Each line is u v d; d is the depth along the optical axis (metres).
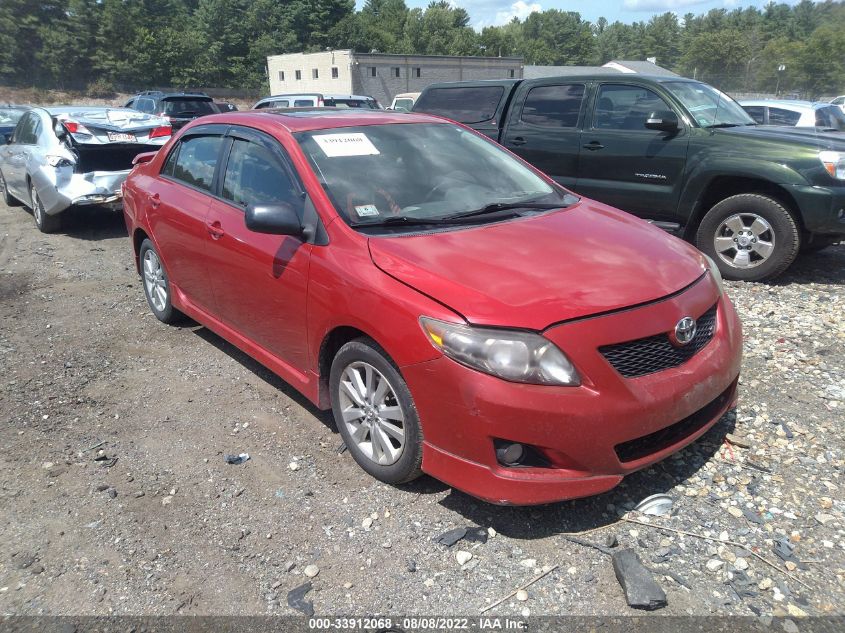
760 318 5.25
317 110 4.50
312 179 3.55
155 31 80.12
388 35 102.19
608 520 2.93
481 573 2.65
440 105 8.73
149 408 4.07
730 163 6.06
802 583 2.55
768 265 6.04
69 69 73.00
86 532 2.96
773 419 3.69
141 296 6.25
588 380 2.63
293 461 3.45
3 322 5.58
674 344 2.86
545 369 2.59
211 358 4.79
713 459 3.35
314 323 3.37
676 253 3.38
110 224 9.55
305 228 3.45
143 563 2.76
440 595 2.55
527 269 2.96
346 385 3.30
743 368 4.35
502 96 8.05
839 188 5.59
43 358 4.84
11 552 2.85
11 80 71.62
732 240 6.25
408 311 2.82
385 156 3.90
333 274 3.20
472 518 2.97
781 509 2.96
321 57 50.81
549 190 4.23
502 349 2.61
